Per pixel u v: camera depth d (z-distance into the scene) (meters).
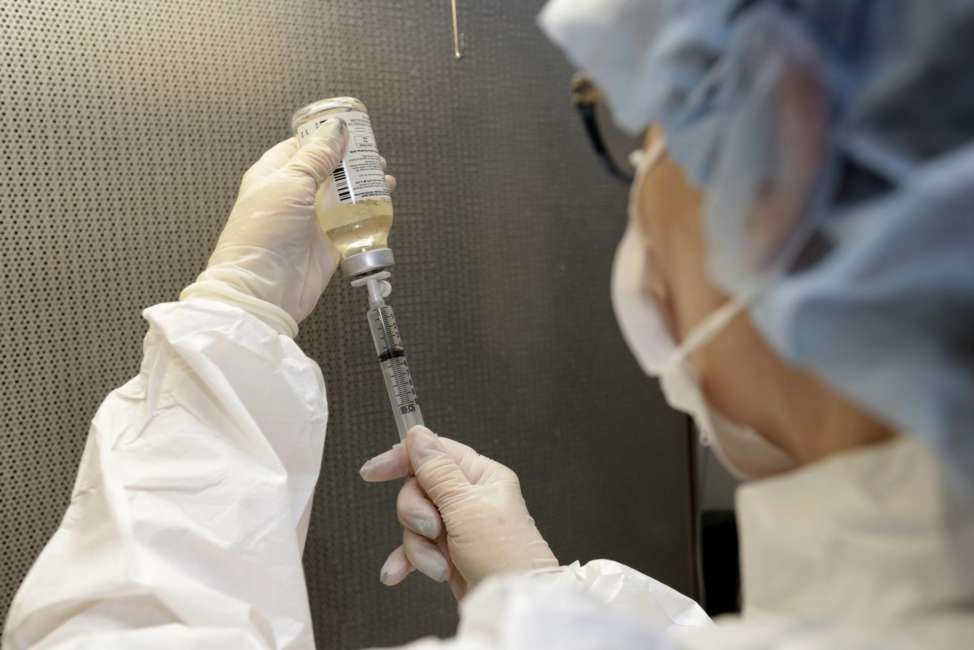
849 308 0.29
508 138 1.00
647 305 0.43
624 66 0.38
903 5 0.29
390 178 0.84
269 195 0.75
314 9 0.89
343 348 0.92
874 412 0.31
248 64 0.87
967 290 0.28
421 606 0.98
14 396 0.77
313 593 0.91
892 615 0.31
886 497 0.32
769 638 0.34
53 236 0.78
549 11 0.39
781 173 0.31
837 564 0.34
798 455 0.38
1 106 0.76
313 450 0.71
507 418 1.02
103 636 0.53
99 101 0.80
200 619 0.57
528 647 0.32
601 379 1.08
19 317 0.77
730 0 0.33
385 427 0.95
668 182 0.39
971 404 0.28
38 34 0.77
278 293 0.76
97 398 0.81
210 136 0.85
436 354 0.97
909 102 0.29
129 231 0.82
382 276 0.77
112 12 0.80
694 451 1.15
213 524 0.61
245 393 0.68
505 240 1.01
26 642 0.57
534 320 1.03
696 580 1.15
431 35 0.95
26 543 0.78
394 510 0.96
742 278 0.33
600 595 0.63
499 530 0.69
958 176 0.26
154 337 0.69
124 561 0.56
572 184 1.04
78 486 0.64
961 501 0.30
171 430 0.65
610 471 1.09
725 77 0.33
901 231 0.27
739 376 0.39
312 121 0.77
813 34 0.31
